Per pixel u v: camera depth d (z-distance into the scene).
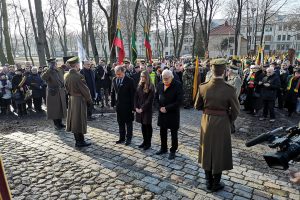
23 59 45.16
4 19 15.59
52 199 3.59
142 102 5.28
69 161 4.79
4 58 18.16
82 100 5.38
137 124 7.33
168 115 4.81
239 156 5.14
